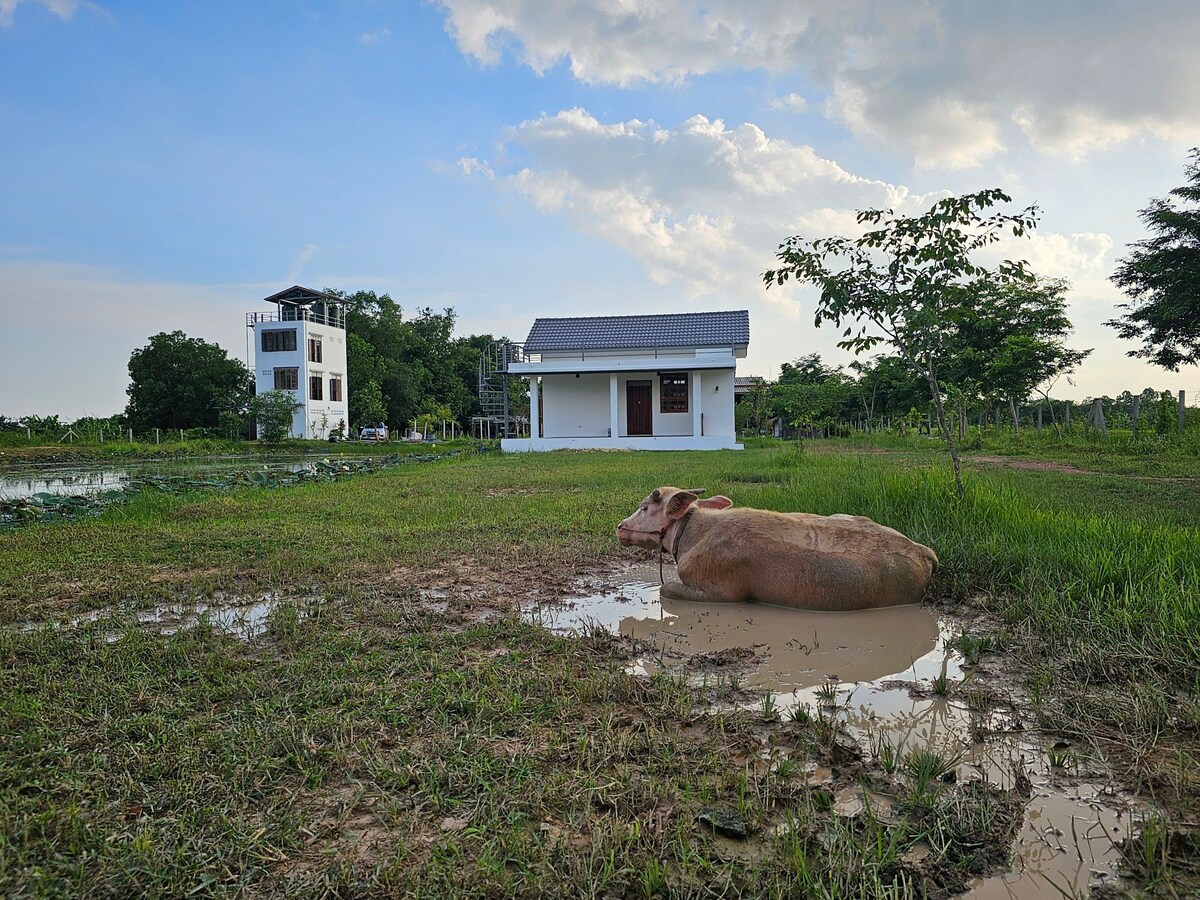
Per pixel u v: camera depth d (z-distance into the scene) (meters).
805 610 4.88
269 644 4.24
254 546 7.29
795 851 2.12
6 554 7.04
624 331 32.16
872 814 2.33
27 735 2.97
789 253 7.73
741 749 2.86
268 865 2.17
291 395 46.38
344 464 19.47
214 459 31.75
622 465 17.91
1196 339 16.75
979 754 2.82
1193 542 5.28
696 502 5.71
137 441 44.50
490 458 23.69
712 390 30.69
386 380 61.31
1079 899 1.98
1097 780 2.60
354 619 4.70
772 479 12.98
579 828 2.32
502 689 3.42
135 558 6.78
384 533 7.88
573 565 6.31
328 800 2.52
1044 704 3.23
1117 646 3.73
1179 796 2.45
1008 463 16.27
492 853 2.17
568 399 31.42
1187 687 3.30
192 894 2.03
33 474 21.97
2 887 2.04
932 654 4.02
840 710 3.27
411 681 3.57
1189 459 16.00
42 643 4.23
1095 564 4.91
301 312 51.72
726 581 5.08
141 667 3.81
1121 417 28.22
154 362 49.75
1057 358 24.86
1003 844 2.22
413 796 2.51
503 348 34.31
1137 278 16.70
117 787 2.60
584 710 3.25
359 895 2.03
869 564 4.80
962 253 7.25
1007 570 5.29
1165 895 1.98
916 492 7.45
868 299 7.47
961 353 7.89
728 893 2.01
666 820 2.34
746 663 3.91
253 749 2.84
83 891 2.05
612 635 4.43
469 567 6.28
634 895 2.03
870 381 39.62
